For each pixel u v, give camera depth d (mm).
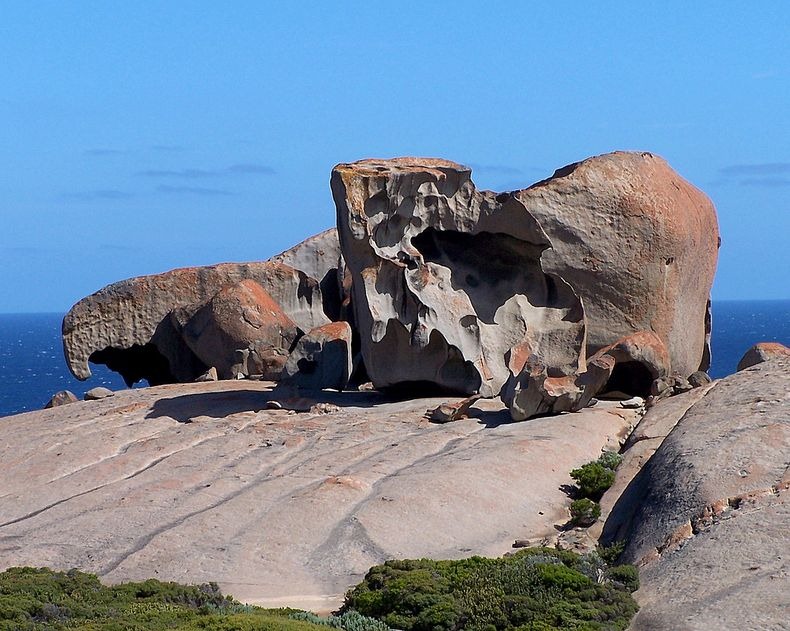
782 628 41500
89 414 86375
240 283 103500
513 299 88000
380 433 75938
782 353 87438
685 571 48156
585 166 91438
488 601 47594
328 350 94812
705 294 99438
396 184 85375
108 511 63500
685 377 88625
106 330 107875
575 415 77562
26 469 73562
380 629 46781
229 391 92500
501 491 64312
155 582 52250
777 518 49469
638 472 66062
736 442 57875
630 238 90125
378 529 59438
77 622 45219
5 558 58188
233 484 67062
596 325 90188
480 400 83875
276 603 53125
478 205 86375
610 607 46312
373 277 85500
